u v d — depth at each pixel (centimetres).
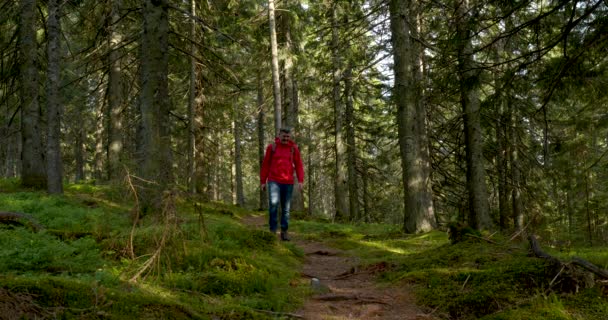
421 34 1195
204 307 360
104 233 570
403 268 568
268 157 863
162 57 873
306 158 3541
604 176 2344
